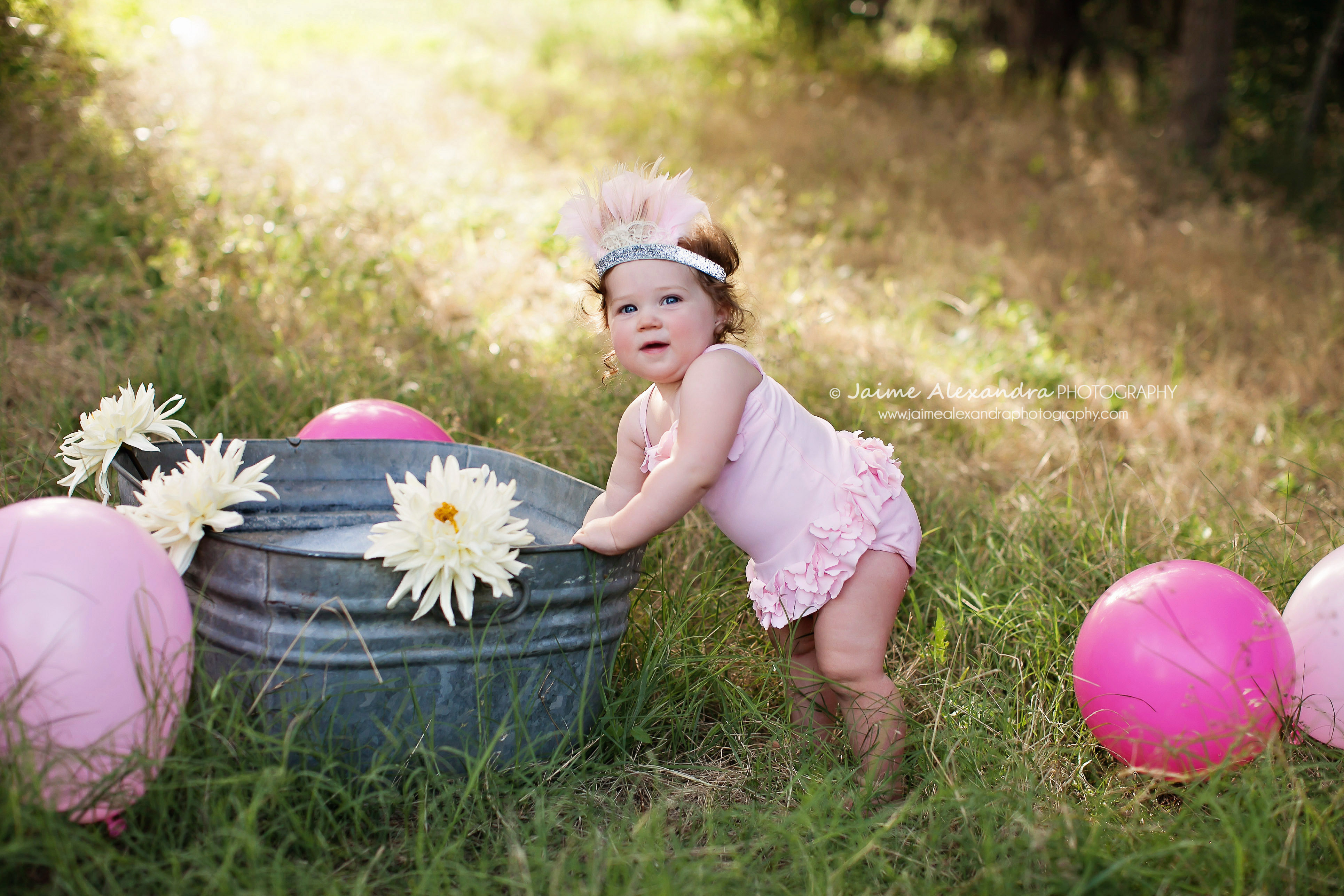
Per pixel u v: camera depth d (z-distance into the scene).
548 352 4.23
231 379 3.50
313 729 1.86
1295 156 9.35
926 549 2.96
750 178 7.21
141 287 4.24
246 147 5.99
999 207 7.34
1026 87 11.26
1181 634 2.03
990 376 4.59
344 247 4.87
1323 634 2.09
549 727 2.05
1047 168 8.49
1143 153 8.88
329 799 1.83
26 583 1.59
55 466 2.74
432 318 4.47
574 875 1.71
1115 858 1.75
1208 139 9.16
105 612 1.62
